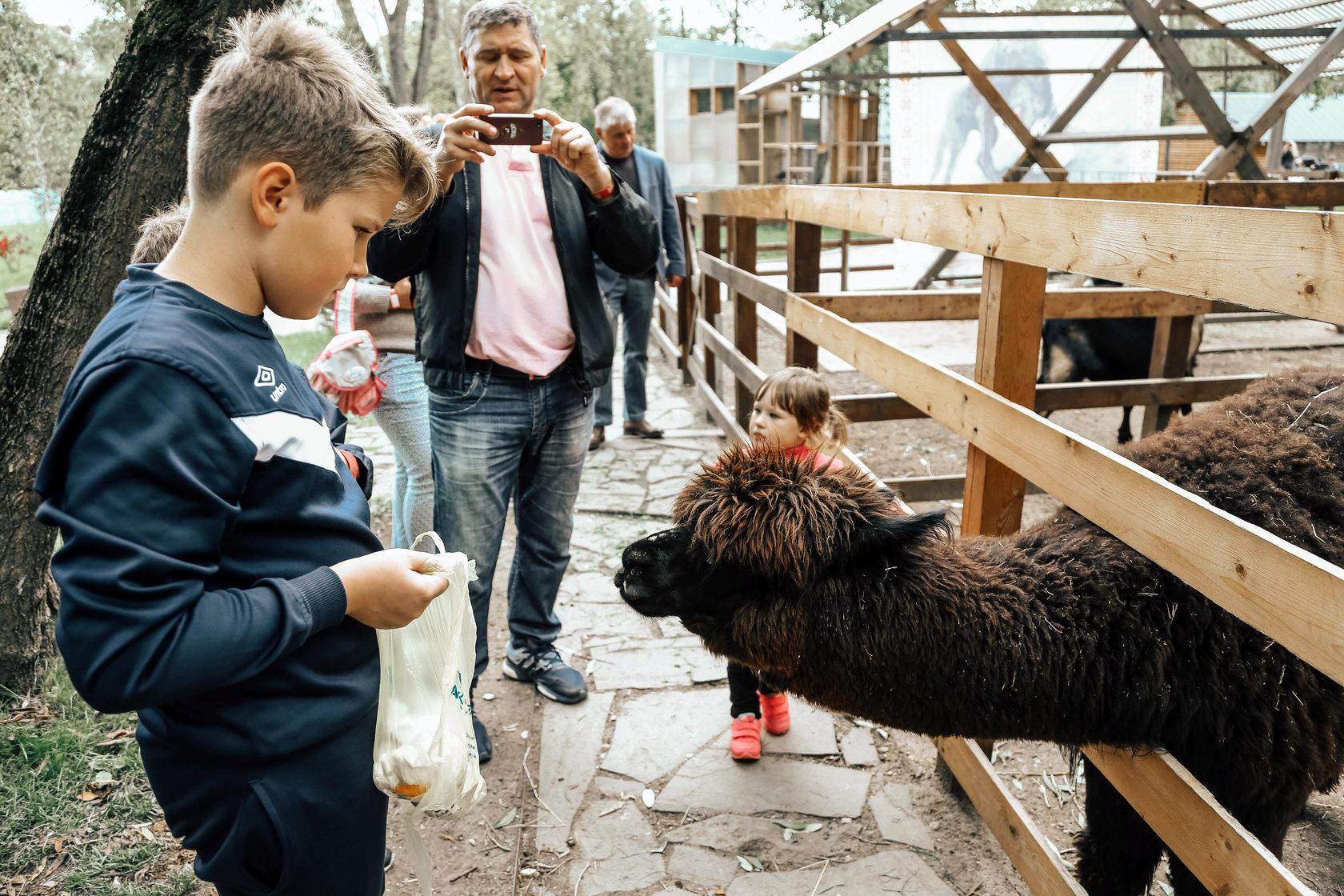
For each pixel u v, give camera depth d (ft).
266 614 3.52
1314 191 16.80
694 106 61.93
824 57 28.84
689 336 25.31
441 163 7.86
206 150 3.70
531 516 10.18
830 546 5.89
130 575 3.24
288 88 3.63
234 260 3.81
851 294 13.39
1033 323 7.41
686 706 10.52
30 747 9.38
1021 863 7.06
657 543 6.51
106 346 3.48
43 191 30.25
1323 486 6.17
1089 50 35.96
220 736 3.84
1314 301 4.00
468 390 8.96
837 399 13.62
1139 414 21.89
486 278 8.82
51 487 3.43
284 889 4.12
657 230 9.56
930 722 6.07
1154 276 5.25
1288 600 4.19
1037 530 6.73
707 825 8.60
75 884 7.73
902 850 8.22
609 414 20.01
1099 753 6.34
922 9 25.39
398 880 8.02
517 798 9.08
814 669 6.15
